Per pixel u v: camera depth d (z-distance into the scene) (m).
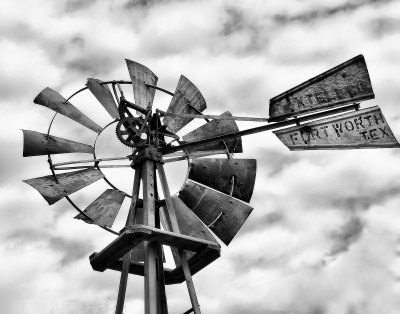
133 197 5.56
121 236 4.91
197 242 5.15
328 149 5.14
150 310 4.82
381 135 4.98
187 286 5.17
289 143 5.31
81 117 5.93
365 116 5.07
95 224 5.41
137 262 5.60
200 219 5.75
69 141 5.77
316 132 5.24
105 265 5.26
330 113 5.23
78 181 5.55
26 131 5.59
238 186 5.92
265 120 5.54
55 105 5.86
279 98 5.46
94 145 5.87
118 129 5.75
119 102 5.87
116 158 5.81
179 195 5.84
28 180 5.37
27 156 5.53
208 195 5.86
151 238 4.98
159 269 5.39
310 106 5.29
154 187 5.75
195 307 5.07
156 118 5.96
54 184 5.43
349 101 5.13
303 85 5.36
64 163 5.61
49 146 5.63
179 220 5.62
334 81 5.22
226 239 5.66
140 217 5.75
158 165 5.75
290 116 5.38
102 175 5.69
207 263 5.40
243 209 5.76
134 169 5.82
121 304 5.22
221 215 5.75
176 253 5.94
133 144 5.74
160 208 5.69
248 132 5.64
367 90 5.07
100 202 5.57
